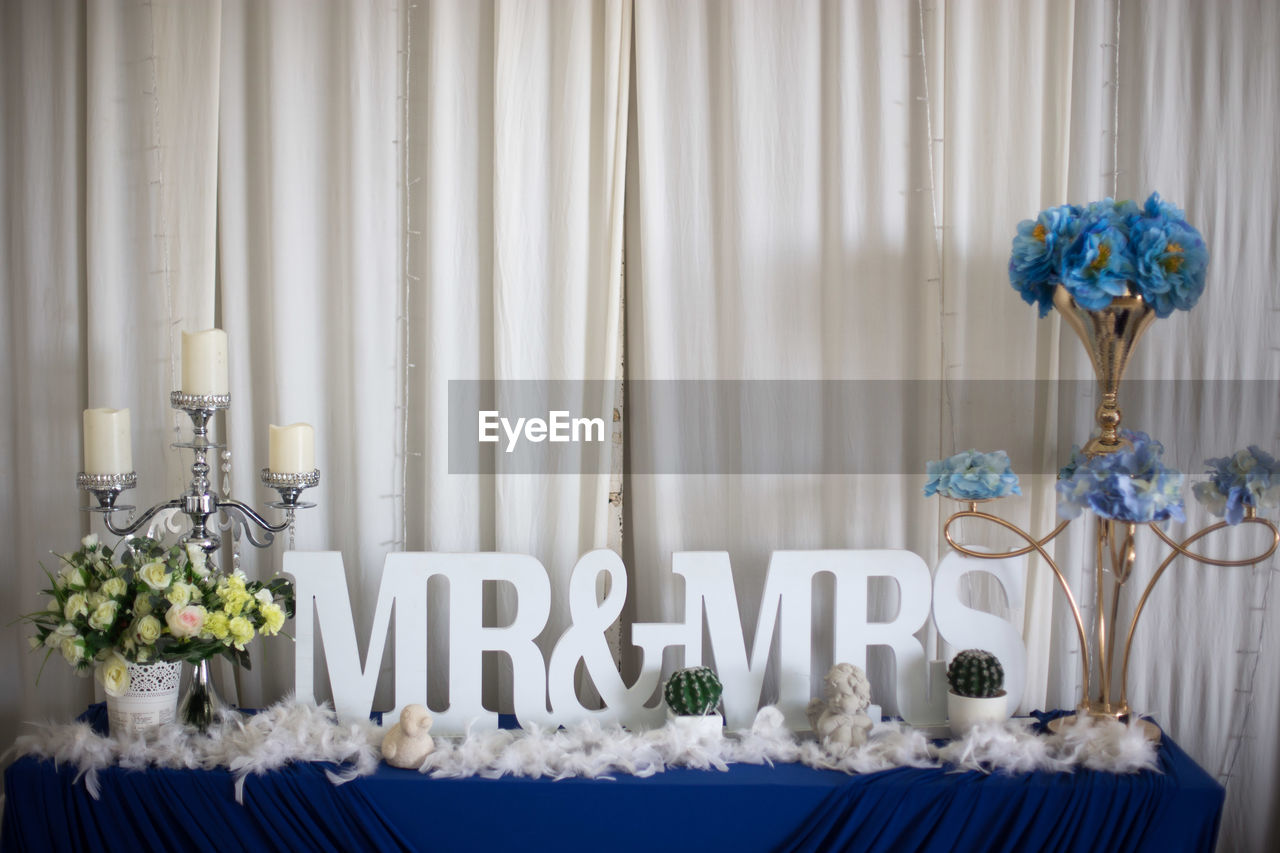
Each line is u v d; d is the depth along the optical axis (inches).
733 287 72.1
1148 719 68.9
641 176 71.6
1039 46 69.2
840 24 69.8
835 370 72.1
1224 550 71.5
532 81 71.4
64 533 74.7
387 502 74.2
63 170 73.0
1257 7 69.1
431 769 59.9
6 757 66.5
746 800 57.7
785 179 71.3
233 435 74.7
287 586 66.8
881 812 57.3
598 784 58.0
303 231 73.3
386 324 73.4
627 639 76.7
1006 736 59.8
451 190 72.7
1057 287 61.2
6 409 75.0
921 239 71.9
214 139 72.3
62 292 73.7
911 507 73.4
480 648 66.1
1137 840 57.0
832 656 74.6
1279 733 72.4
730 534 74.1
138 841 59.4
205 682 64.3
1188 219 70.4
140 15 72.4
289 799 58.1
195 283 73.0
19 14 72.3
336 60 72.9
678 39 71.6
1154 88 69.7
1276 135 69.7
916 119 71.2
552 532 73.4
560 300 72.2
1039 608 71.7
